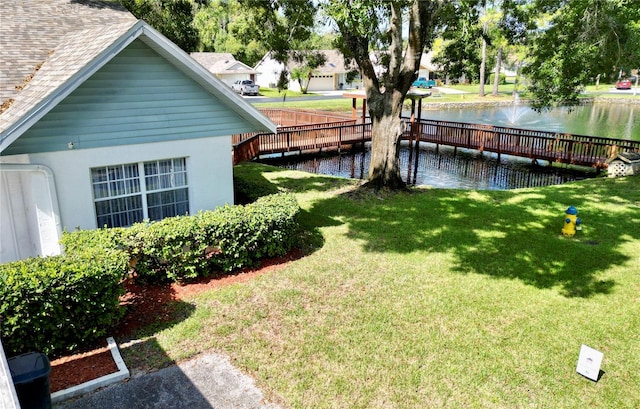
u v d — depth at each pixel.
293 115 30.48
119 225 8.75
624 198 13.50
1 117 7.26
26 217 8.57
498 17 19.86
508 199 13.71
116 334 6.26
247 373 5.47
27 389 4.30
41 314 5.50
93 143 7.98
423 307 7.08
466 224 11.27
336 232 10.65
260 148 21.16
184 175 9.45
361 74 14.04
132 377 5.38
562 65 16.50
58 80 7.30
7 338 5.41
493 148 22.22
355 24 10.03
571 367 5.66
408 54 13.23
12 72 8.48
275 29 15.14
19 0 11.13
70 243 7.19
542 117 42.44
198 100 9.09
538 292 7.64
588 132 32.69
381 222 11.41
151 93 8.45
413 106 25.23
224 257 8.19
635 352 5.98
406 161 22.78
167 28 19.42
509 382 5.36
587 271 8.47
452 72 18.72
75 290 5.68
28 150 7.33
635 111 46.69
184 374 5.44
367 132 24.59
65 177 7.84
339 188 15.09
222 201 10.05
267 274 8.22
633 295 7.52
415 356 5.82
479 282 8.00
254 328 6.42
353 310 6.95
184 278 7.99
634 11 14.05
